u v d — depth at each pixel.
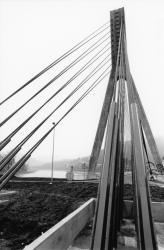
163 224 8.39
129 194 15.20
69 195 17.17
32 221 11.12
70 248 6.14
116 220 6.53
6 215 12.19
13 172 6.55
